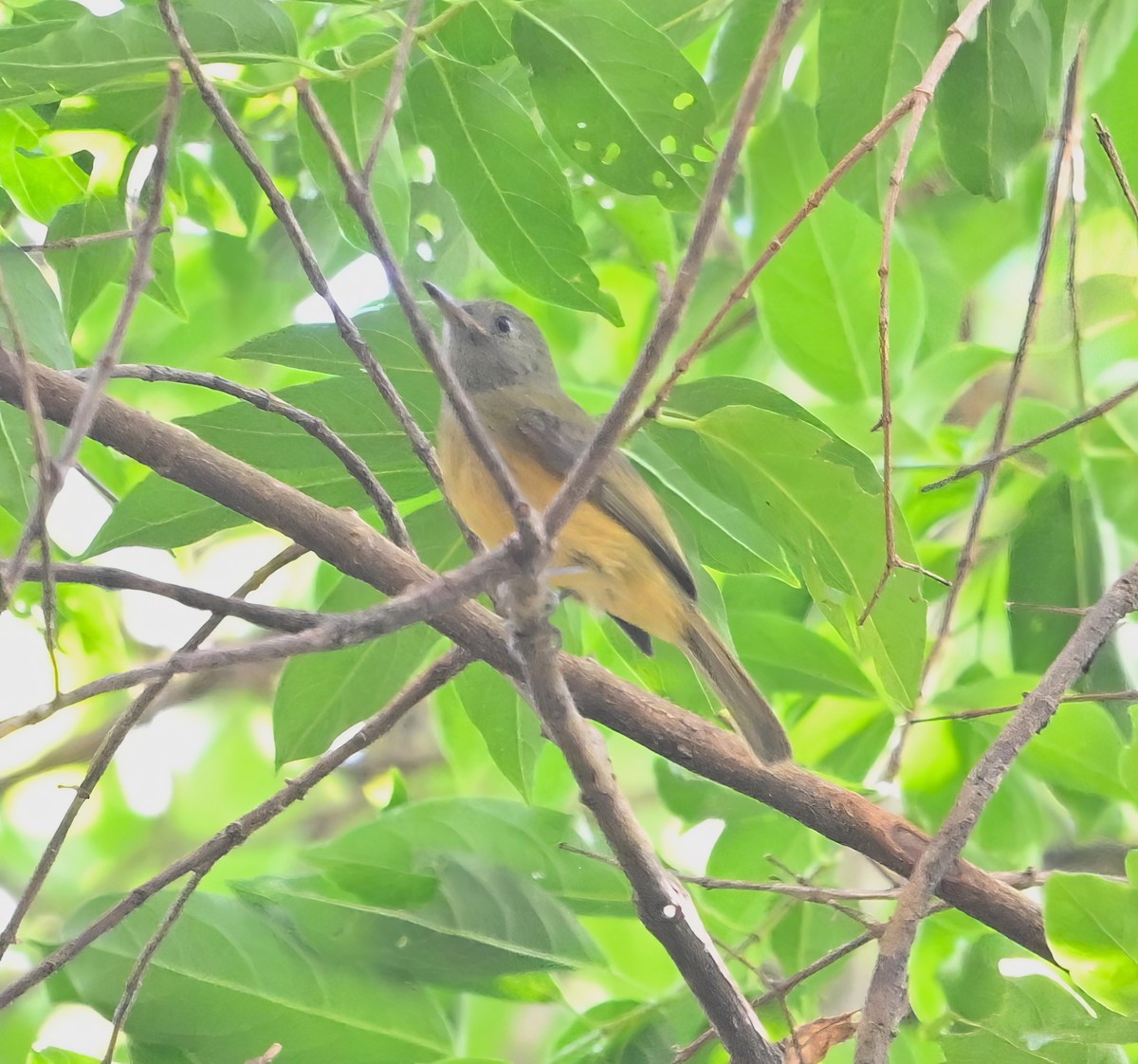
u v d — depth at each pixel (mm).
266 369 13508
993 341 11523
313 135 7660
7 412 7305
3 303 5727
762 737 7727
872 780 9523
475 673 8711
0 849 16031
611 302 8055
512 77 9062
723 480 7672
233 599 5207
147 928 7766
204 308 13406
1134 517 9305
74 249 8312
